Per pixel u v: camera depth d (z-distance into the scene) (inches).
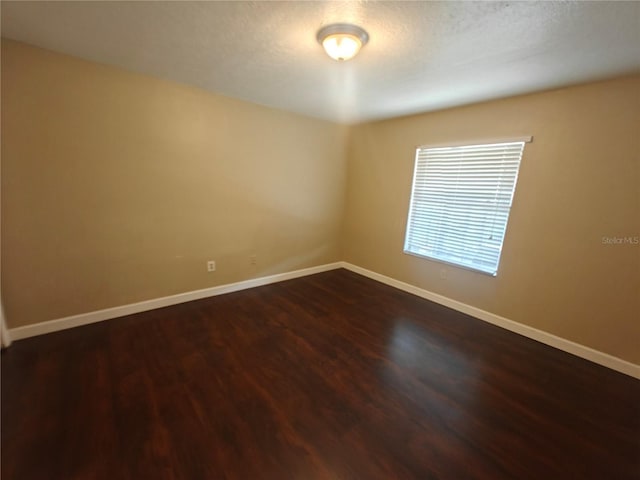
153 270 110.3
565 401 73.5
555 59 72.3
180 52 78.4
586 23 56.4
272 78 94.9
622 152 82.3
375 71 84.6
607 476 54.4
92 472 49.9
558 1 50.0
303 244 159.2
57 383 70.9
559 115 92.4
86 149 90.1
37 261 87.4
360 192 163.9
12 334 86.1
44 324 91.3
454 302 126.3
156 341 91.0
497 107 106.1
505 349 96.4
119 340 90.5
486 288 115.4
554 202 95.8
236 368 79.9
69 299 94.6
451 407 69.7
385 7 54.6
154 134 101.7
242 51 76.2
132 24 65.0
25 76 78.2
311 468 52.7
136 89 95.5
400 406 69.1
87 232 94.4
